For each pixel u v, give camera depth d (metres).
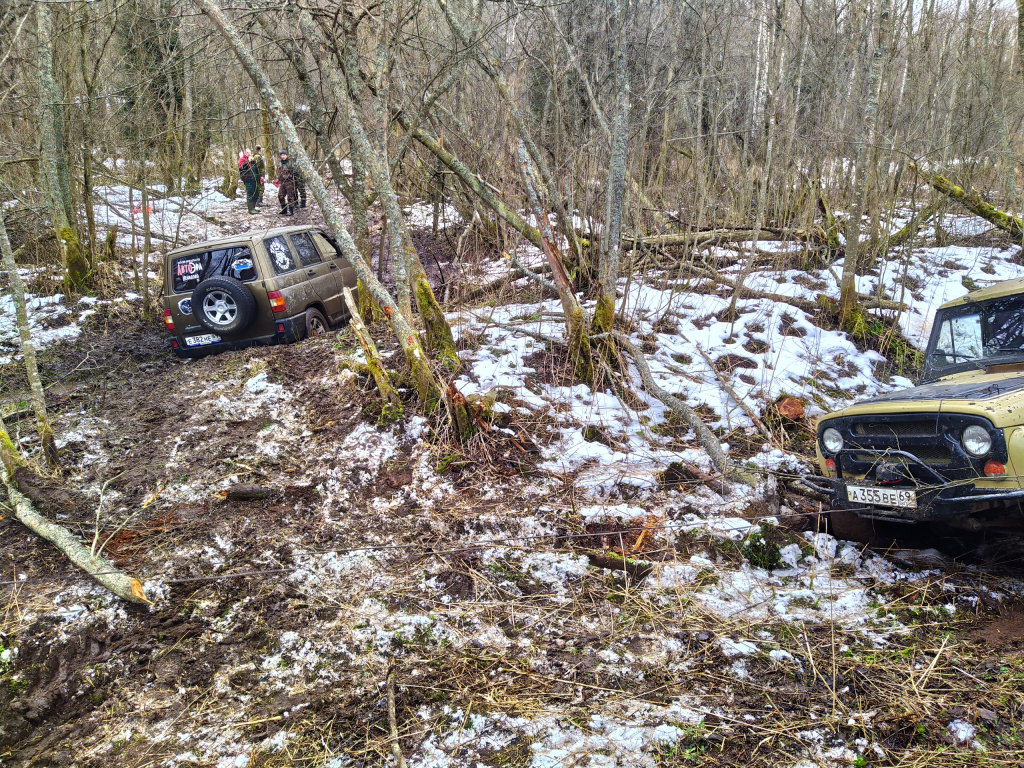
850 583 4.34
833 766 2.90
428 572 4.52
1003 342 4.87
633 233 9.49
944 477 4.06
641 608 4.17
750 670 3.58
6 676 3.86
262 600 4.34
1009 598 3.97
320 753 3.26
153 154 12.54
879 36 7.81
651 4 8.95
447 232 12.23
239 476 5.65
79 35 11.04
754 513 5.00
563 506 5.12
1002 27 13.24
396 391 6.25
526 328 7.73
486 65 7.30
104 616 4.23
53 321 9.82
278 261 8.52
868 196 9.88
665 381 7.01
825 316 8.60
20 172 12.03
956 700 3.20
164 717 3.61
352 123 6.30
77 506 5.34
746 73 11.02
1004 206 11.70
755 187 10.70
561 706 3.41
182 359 8.51
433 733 3.31
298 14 7.05
